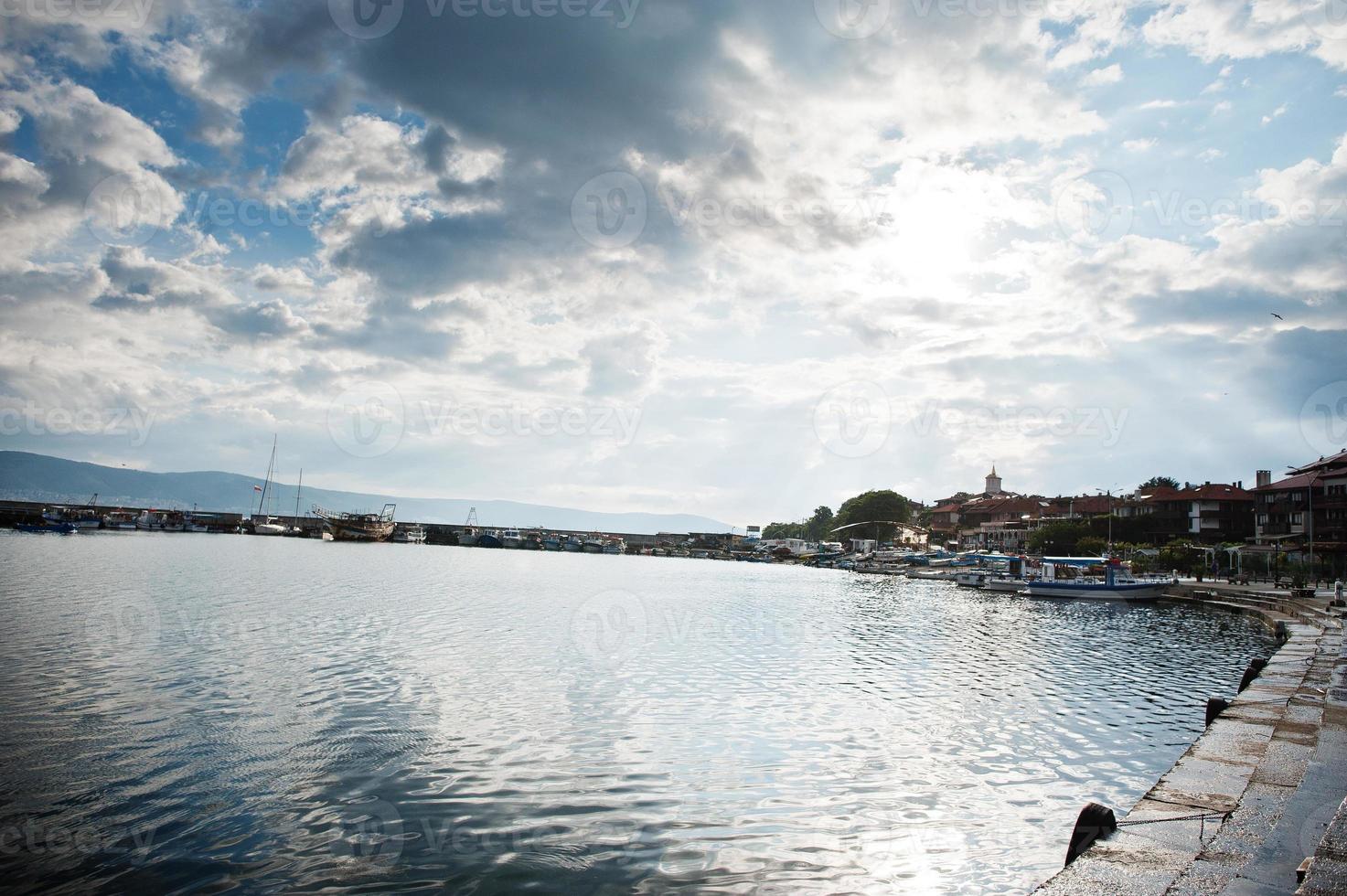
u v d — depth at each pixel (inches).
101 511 6555.1
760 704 872.9
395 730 706.2
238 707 763.4
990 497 7386.8
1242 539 4247.0
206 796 531.2
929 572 4301.2
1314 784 414.0
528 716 775.7
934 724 799.1
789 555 7062.0
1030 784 610.9
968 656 1331.2
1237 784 438.6
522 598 2127.2
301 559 3730.3
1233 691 1024.9
